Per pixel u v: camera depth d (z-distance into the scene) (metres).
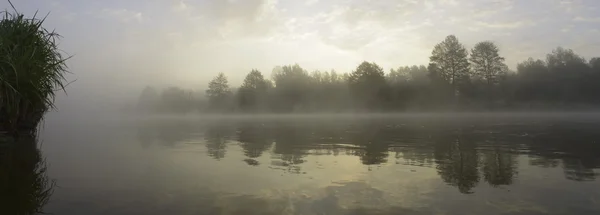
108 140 11.70
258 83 65.94
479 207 3.69
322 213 3.54
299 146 9.67
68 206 3.72
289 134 14.27
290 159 7.27
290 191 4.48
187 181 5.07
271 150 8.82
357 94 56.00
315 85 66.50
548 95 48.38
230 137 13.00
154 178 5.27
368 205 3.82
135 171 5.86
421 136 12.34
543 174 5.36
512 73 50.88
